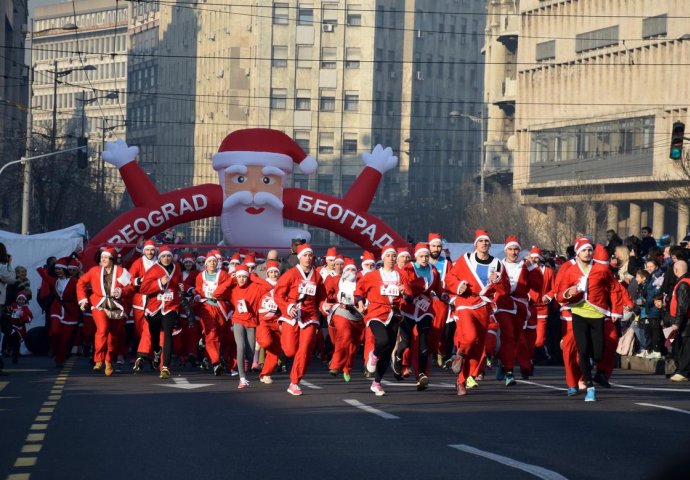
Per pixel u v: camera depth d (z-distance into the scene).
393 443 13.95
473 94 175.88
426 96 168.88
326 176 159.38
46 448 13.78
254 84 159.75
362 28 159.88
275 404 18.59
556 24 104.75
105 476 11.88
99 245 34.34
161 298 24.25
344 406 18.22
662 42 91.31
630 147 94.19
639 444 13.80
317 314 20.47
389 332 20.12
